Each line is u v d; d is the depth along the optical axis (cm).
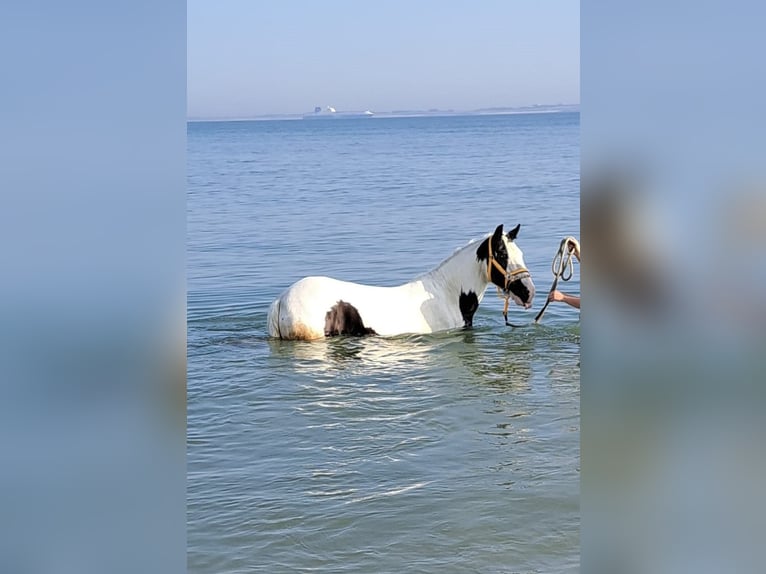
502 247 854
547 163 3972
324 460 493
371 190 2772
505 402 612
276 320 824
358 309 830
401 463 489
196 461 494
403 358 747
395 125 17925
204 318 918
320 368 714
